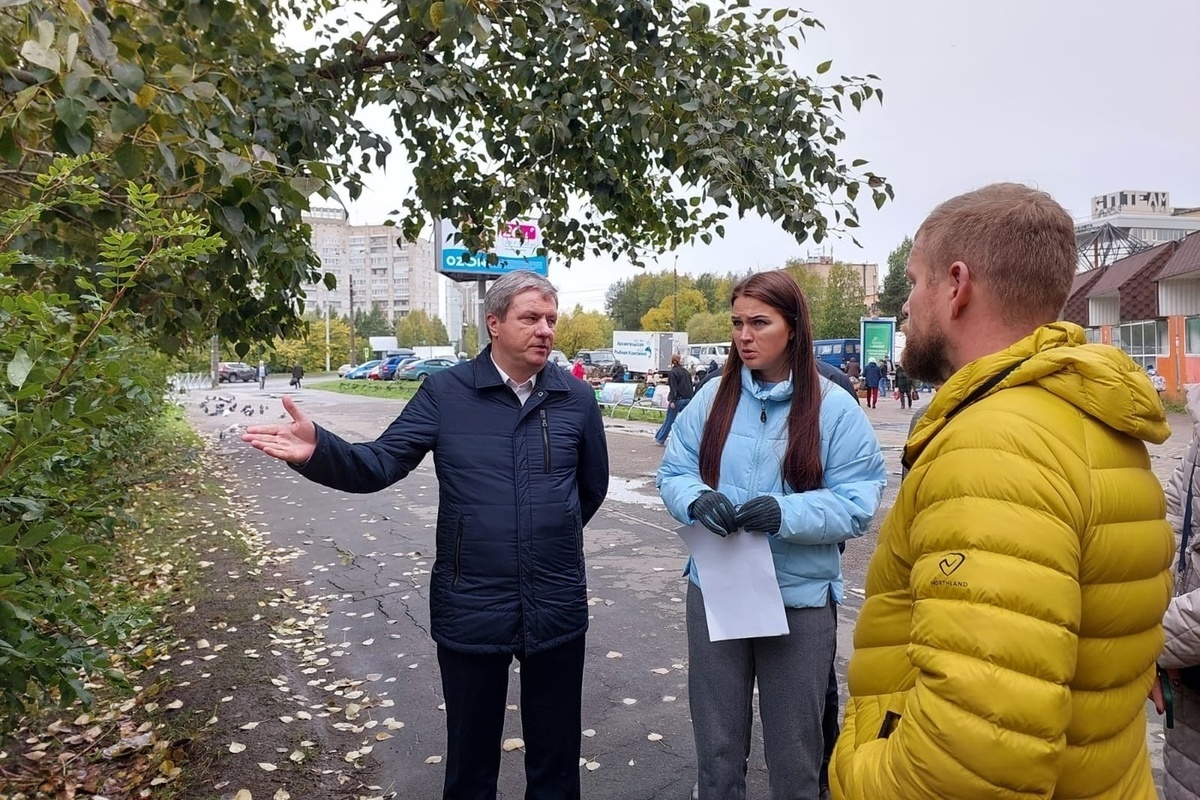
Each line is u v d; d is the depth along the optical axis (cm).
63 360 174
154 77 242
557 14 368
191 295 331
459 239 538
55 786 294
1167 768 174
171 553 632
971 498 105
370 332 8625
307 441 215
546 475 244
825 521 212
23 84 230
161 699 371
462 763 243
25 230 238
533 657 247
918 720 102
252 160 255
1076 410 109
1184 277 2106
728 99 406
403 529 762
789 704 226
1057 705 96
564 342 5388
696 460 245
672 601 516
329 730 344
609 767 310
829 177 398
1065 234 116
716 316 6100
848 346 3409
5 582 159
